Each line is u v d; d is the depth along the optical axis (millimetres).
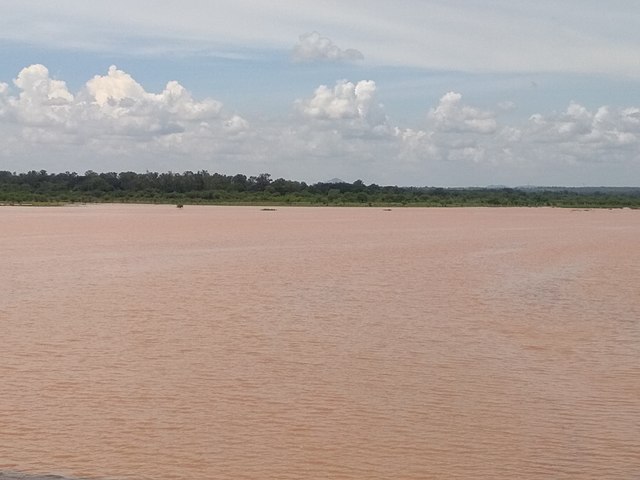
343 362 17391
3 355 17688
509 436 12898
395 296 26562
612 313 23688
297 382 15797
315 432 13016
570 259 39250
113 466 11516
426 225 70688
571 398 14953
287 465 11656
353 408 14227
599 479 11250
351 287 28578
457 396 15000
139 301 24984
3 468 11359
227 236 53406
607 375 16578
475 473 11422
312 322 21812
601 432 13117
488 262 37531
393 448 12344
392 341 19531
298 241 49500
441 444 12539
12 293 26453
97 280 29812
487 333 20625
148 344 18891
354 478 11219
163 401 14492
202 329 20672
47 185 183125
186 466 11570
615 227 69188
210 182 185875
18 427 13070
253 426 13258
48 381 15656
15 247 43312
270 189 180500
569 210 131250
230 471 11406
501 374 16562
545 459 11953
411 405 14430
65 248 42906
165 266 34594
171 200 158125
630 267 35688
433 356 18047
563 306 24859
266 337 19797
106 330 20422
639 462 11867
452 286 29094
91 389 15164
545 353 18500
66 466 11484
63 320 21719
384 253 41844
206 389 15250
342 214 99562
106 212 101438
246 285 28812
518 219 87000
